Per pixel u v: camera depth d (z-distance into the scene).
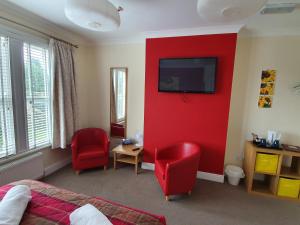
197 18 2.24
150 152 3.05
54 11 2.15
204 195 2.38
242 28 2.52
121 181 2.68
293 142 2.64
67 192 1.39
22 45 2.28
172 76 2.69
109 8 1.48
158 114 2.92
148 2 1.86
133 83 3.33
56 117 2.77
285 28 2.48
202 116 2.70
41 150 2.68
